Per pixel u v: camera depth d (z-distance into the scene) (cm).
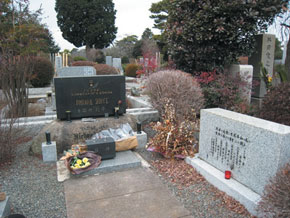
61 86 555
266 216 273
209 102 785
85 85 574
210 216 310
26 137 589
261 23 838
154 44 3134
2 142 452
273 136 295
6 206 288
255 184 326
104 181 405
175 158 487
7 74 725
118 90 604
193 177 409
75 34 3581
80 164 427
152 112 736
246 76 842
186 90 664
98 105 593
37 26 832
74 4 3434
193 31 802
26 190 372
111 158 478
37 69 1445
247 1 764
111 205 335
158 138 508
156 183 396
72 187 384
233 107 722
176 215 312
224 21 775
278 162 290
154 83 709
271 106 470
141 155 520
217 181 372
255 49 947
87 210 324
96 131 553
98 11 3484
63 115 565
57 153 520
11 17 786
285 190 236
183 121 548
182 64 942
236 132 356
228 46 849
